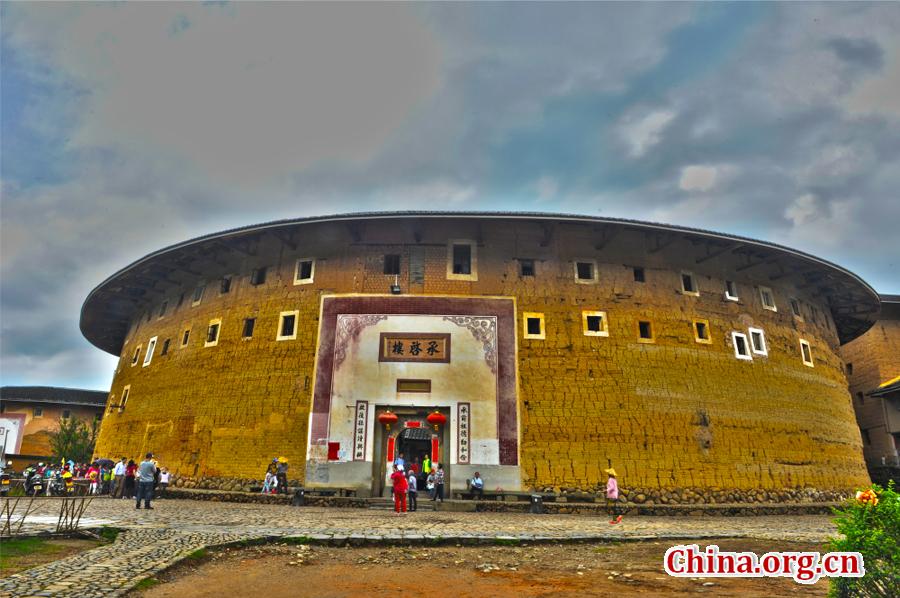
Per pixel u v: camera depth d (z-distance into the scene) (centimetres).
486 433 2105
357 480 2053
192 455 2311
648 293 2388
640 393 2217
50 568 764
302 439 2150
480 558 977
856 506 598
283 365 2277
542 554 1030
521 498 2012
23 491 2741
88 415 4519
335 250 2417
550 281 2344
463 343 2219
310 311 2328
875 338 3503
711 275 2519
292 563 900
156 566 802
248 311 2452
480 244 2384
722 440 2247
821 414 2575
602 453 2116
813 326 2816
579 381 2202
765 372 2458
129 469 2172
